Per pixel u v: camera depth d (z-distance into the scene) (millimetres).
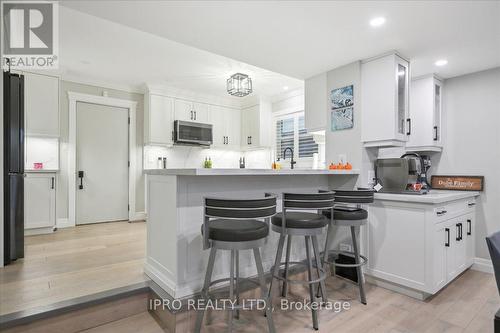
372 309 2189
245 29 2273
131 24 2207
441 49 2588
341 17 2082
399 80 2707
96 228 4324
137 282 2191
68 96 4422
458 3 1886
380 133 2703
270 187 2490
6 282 2189
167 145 5078
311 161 4742
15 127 2805
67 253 2979
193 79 4477
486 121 3025
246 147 5715
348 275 2764
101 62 3785
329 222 2322
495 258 984
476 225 3033
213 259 1751
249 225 1786
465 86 3191
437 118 3266
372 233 2648
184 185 1965
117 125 4891
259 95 5340
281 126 5348
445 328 1933
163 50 3414
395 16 2057
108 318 1972
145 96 4969
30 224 3777
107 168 4809
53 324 1778
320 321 2020
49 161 4227
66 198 4430
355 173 2811
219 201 1585
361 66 2875
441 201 2314
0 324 1611
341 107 3027
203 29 2271
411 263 2373
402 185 2766
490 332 1887
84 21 2723
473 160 3100
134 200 5008
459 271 2670
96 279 2250
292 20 2125
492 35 2316
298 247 2736
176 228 1917
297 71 3178
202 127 5199
